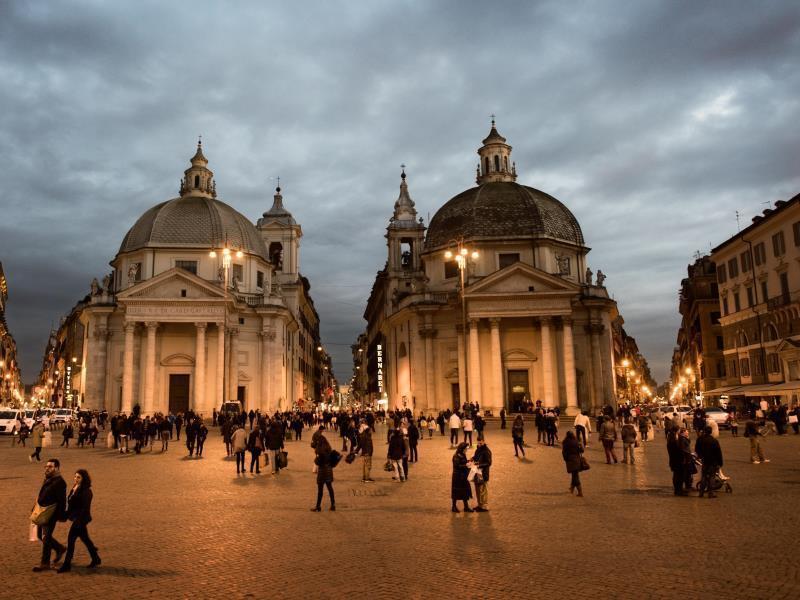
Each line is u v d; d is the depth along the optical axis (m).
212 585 8.16
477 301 49.31
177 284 51.50
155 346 51.53
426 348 53.47
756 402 48.50
